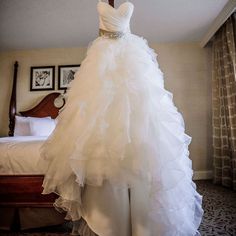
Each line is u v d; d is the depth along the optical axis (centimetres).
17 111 363
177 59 358
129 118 107
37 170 150
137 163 102
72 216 118
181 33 331
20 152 154
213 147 319
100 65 121
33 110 352
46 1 249
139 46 136
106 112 109
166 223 107
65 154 111
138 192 112
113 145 102
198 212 136
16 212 156
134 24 302
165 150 105
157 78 130
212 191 261
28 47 368
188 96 352
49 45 362
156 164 102
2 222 157
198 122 347
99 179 103
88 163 105
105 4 145
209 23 304
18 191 149
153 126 108
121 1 246
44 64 371
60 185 114
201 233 149
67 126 116
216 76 320
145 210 110
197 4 262
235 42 273
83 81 122
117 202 111
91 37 335
